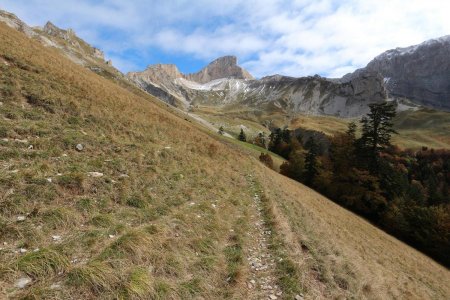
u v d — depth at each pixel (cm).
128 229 847
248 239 1124
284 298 788
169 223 980
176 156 1888
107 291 587
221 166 2359
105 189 1065
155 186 1307
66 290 550
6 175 852
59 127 1421
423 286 2100
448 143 18338
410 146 17662
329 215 2986
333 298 873
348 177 5647
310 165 7225
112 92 2770
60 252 651
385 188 5481
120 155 1452
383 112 5012
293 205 2172
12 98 1440
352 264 1198
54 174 995
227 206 1437
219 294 733
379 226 5184
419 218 5106
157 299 616
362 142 5244
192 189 1461
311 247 1188
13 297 501
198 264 808
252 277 865
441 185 10175
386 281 1441
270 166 8044
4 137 1122
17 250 637
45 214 777
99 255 670
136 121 2178
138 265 695
